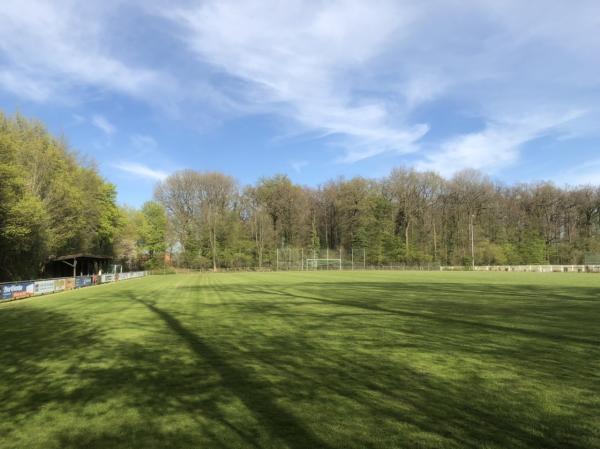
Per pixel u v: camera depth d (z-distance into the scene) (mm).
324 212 97938
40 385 7066
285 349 9414
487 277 44906
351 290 27078
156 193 84562
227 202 88375
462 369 7648
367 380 7004
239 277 50375
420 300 20188
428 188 88125
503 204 86938
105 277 44094
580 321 13297
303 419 5348
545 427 5039
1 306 21219
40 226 33562
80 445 4719
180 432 5016
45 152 38500
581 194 82062
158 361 8539
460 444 4590
